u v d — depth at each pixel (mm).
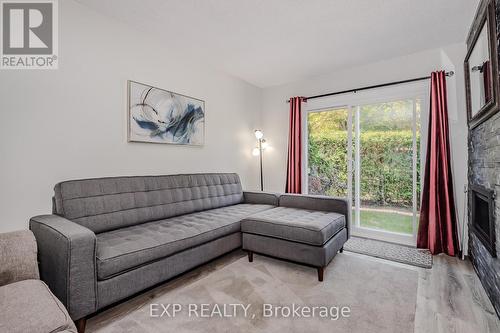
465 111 2848
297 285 2088
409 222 3268
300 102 4074
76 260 1401
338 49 3098
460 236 2859
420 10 2311
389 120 3420
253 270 2385
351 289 2020
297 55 3277
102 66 2391
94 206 2055
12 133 1893
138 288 1718
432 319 1630
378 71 3463
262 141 4324
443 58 3004
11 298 1029
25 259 1314
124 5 2256
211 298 1887
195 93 3354
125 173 2580
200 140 3422
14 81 1916
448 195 2832
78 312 1409
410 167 3262
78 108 2230
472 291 1999
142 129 2697
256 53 3215
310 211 2984
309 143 4168
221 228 2396
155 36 2820
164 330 1521
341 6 2258
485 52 2021
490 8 1767
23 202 1938
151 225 2299
